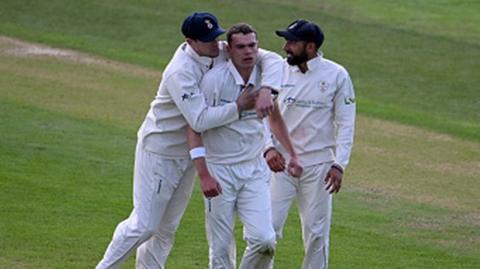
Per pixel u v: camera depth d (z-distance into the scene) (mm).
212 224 29625
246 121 29062
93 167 49531
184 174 30203
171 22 86938
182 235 39688
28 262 34406
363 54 80250
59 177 47219
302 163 32344
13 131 55188
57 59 74625
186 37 28688
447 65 78438
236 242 39281
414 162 54812
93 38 81688
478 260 38469
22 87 65938
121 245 30062
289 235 40906
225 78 28750
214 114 28281
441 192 49469
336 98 32250
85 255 35750
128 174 48781
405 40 84562
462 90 72688
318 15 90875
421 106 68438
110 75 71000
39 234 38094
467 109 68375
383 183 50562
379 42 83625
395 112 65938
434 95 71312
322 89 32062
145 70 73125
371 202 47062
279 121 31188
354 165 53594
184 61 28516
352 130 32125
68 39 80688
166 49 79812
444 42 84562
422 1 98625
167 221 31000
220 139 29109
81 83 68188
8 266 33781
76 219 40719
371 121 63375
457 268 37156
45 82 67750
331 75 32094
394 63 78500
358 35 85312
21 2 90312
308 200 32688
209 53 28641
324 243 32906
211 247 29906
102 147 53500
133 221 30000
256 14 90062
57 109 61031
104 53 77188
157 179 29766
